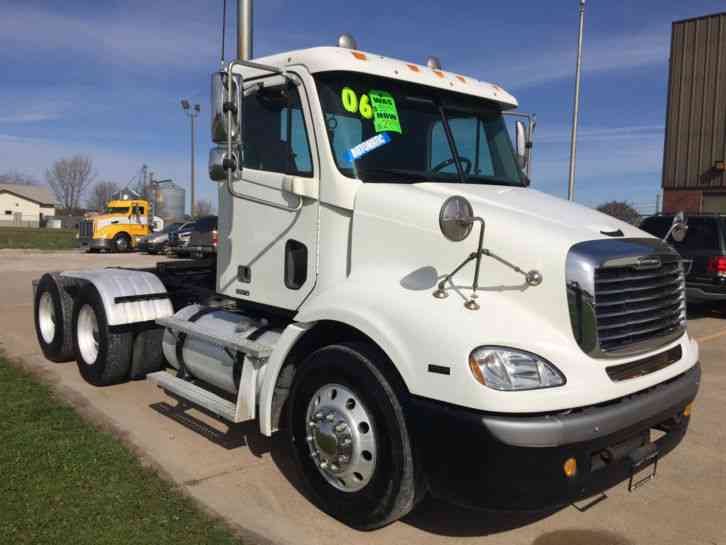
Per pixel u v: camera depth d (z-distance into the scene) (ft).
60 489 13.19
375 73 14.37
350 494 12.18
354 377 11.89
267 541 11.82
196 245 61.31
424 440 10.80
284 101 14.85
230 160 13.55
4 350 25.99
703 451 16.90
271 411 13.70
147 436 16.58
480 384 10.17
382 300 12.04
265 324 15.74
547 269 11.26
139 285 20.30
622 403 11.09
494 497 10.22
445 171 15.28
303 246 14.60
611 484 11.08
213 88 13.67
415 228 12.61
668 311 12.81
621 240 12.03
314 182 14.07
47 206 363.97
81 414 17.95
